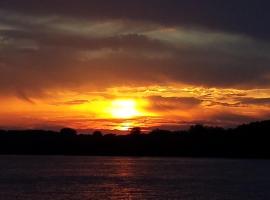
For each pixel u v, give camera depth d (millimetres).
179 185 120188
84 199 91000
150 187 114438
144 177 152250
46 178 142125
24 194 97625
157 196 96125
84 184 121938
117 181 133250
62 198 92188
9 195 95875
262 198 93062
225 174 171000
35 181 129375
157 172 185625
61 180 134500
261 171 191250
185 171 192750
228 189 109750
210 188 112125
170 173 178000
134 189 109125
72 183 124562
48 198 91938
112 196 95938
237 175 163875
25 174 161125
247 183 126812
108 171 191250
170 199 91688
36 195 96125
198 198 92938
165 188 112125
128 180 137000
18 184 119375
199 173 177125
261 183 126938
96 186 116125
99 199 91250
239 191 105125
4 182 125312
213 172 185000
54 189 107625
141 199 91250
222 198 93125
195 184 123125
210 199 91688
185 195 97438
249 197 94375
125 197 94375
